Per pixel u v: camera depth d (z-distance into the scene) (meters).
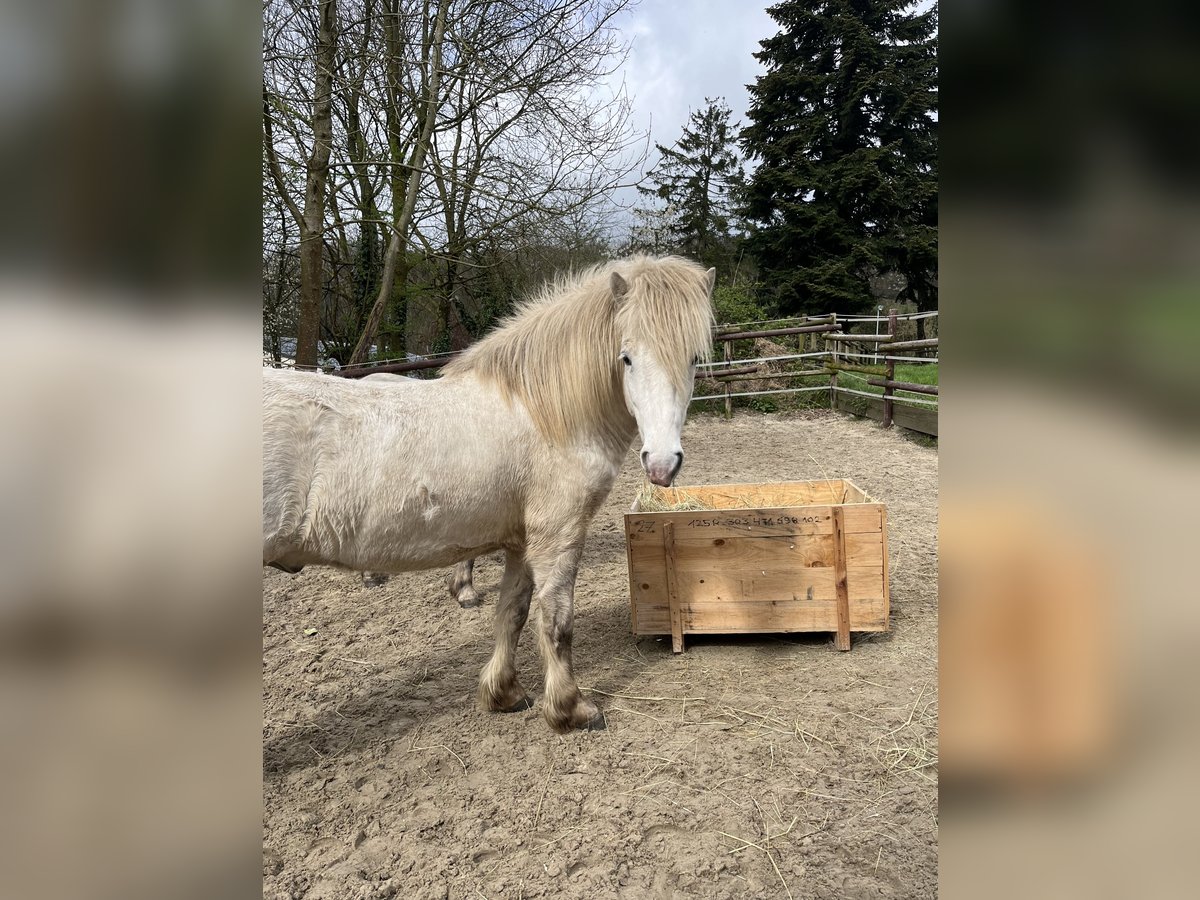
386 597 3.85
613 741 2.38
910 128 16.72
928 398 7.82
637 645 3.13
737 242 21.38
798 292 17.02
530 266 9.62
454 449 2.16
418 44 7.41
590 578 3.99
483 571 4.37
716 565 2.95
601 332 2.30
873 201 16.34
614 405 2.38
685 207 23.20
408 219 7.66
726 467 6.43
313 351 6.96
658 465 2.11
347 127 7.78
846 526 2.88
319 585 4.03
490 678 2.58
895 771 2.16
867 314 16.95
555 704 2.41
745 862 1.82
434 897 1.75
